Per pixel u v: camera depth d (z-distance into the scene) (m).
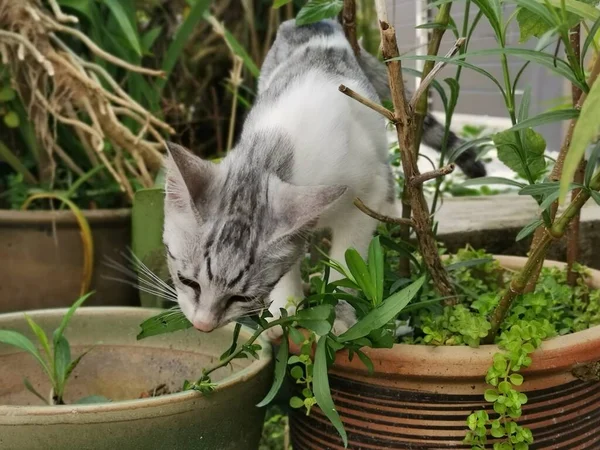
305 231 0.54
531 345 0.46
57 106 0.82
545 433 0.49
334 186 0.51
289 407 0.57
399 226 0.63
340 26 0.78
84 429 0.44
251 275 0.52
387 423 0.49
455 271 0.63
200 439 0.47
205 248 0.52
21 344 0.52
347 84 0.63
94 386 0.60
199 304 0.53
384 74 0.76
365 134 0.62
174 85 1.09
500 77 1.11
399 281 0.55
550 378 0.47
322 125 0.58
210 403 0.47
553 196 0.42
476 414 0.46
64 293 0.80
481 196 1.06
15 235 0.78
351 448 0.51
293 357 0.48
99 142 0.82
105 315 0.61
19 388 0.59
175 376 0.60
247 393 0.49
